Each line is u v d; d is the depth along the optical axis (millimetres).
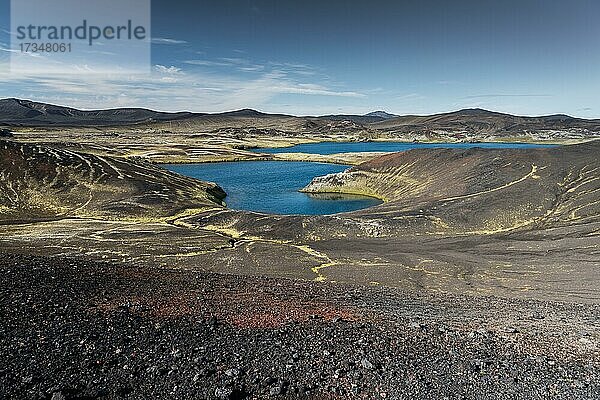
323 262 45531
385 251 50594
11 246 49719
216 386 10914
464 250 50312
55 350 11812
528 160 83000
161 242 53312
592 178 69875
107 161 102375
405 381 12055
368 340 14914
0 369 10391
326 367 12562
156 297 18719
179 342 13336
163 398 10297
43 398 9648
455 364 13367
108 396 10133
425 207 67625
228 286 24078
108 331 13531
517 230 57625
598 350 15227
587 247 46562
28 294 16141
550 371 13148
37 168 90000
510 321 19844
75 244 51531
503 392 11773
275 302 20391
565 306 25016
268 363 12500
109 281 20750
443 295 29125
